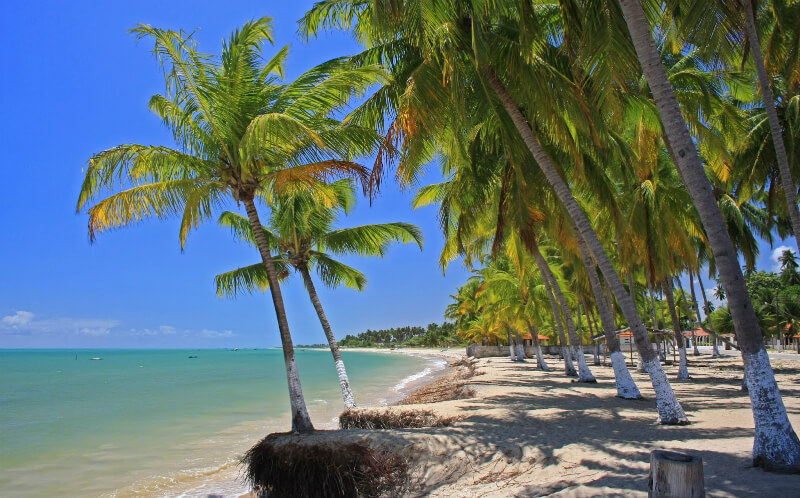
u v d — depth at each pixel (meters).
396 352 143.62
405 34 10.84
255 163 11.55
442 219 17.72
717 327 65.38
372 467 8.73
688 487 3.23
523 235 17.34
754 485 5.44
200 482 10.62
